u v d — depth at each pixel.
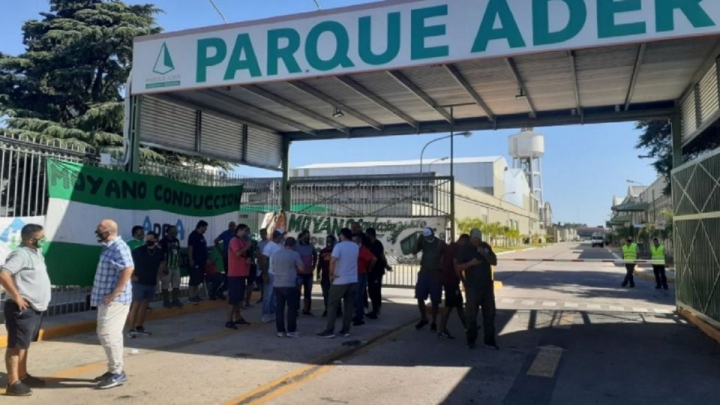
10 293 5.83
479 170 82.62
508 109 13.90
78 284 10.59
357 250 9.84
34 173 10.02
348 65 10.09
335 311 9.59
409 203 16.23
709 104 10.52
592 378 7.04
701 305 10.43
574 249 77.81
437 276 10.34
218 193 14.52
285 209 17.19
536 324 11.23
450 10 9.51
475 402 6.00
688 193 11.41
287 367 7.41
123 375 6.45
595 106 13.60
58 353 8.09
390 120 15.19
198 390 6.26
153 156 24.83
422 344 9.08
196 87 11.26
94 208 10.95
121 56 28.61
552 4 8.90
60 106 28.98
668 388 6.61
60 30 28.08
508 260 41.84
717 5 8.07
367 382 6.72
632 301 15.90
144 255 9.51
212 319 11.39
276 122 15.48
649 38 8.34
